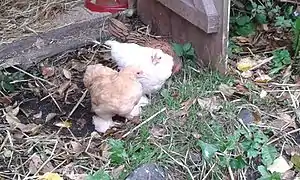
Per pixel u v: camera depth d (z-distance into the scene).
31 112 2.90
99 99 2.66
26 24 3.37
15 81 3.09
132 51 2.79
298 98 2.90
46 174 2.51
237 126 2.69
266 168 2.52
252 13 3.43
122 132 2.70
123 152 2.54
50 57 3.27
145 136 2.63
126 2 3.56
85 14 3.43
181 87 2.89
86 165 2.57
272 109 2.83
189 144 2.59
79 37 3.37
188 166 2.52
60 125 2.79
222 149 2.55
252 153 2.57
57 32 3.31
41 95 3.01
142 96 2.81
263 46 3.29
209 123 2.69
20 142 2.70
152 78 2.75
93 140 2.70
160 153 2.55
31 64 3.21
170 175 2.48
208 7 2.88
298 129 2.72
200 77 2.97
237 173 2.52
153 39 3.22
